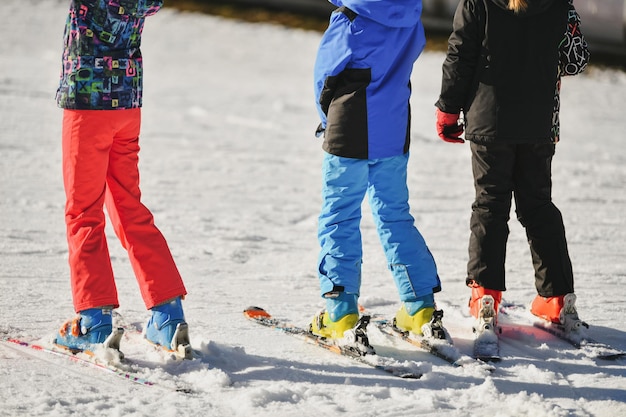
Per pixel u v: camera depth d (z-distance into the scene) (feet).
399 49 21.80
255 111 77.46
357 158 21.98
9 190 42.16
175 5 148.87
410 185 49.83
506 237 23.79
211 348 21.62
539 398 19.48
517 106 22.76
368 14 21.08
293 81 101.19
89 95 20.21
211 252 33.47
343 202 22.29
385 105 21.99
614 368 22.00
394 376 20.81
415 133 70.08
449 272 31.60
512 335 24.32
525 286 29.99
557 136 23.68
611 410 19.20
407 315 23.44
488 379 20.27
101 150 20.56
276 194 46.06
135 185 21.52
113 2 19.89
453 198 46.68
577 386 20.72
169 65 107.55
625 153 66.74
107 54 20.34
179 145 58.95
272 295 27.91
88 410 17.89
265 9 148.97
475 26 22.79
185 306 26.00
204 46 122.52
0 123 60.85
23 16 132.87
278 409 18.40
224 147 59.52
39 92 76.38
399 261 23.11
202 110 75.41
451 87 23.29
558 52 23.09
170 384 19.45
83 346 20.92
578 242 37.45
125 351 21.59
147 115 71.00
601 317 26.37
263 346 22.70
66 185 20.83
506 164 23.40
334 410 18.51
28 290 26.61
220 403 18.65
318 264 22.59
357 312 22.57
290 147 61.16
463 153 62.80
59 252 31.86
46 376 19.69
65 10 140.56
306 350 22.53
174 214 39.88
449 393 19.70
